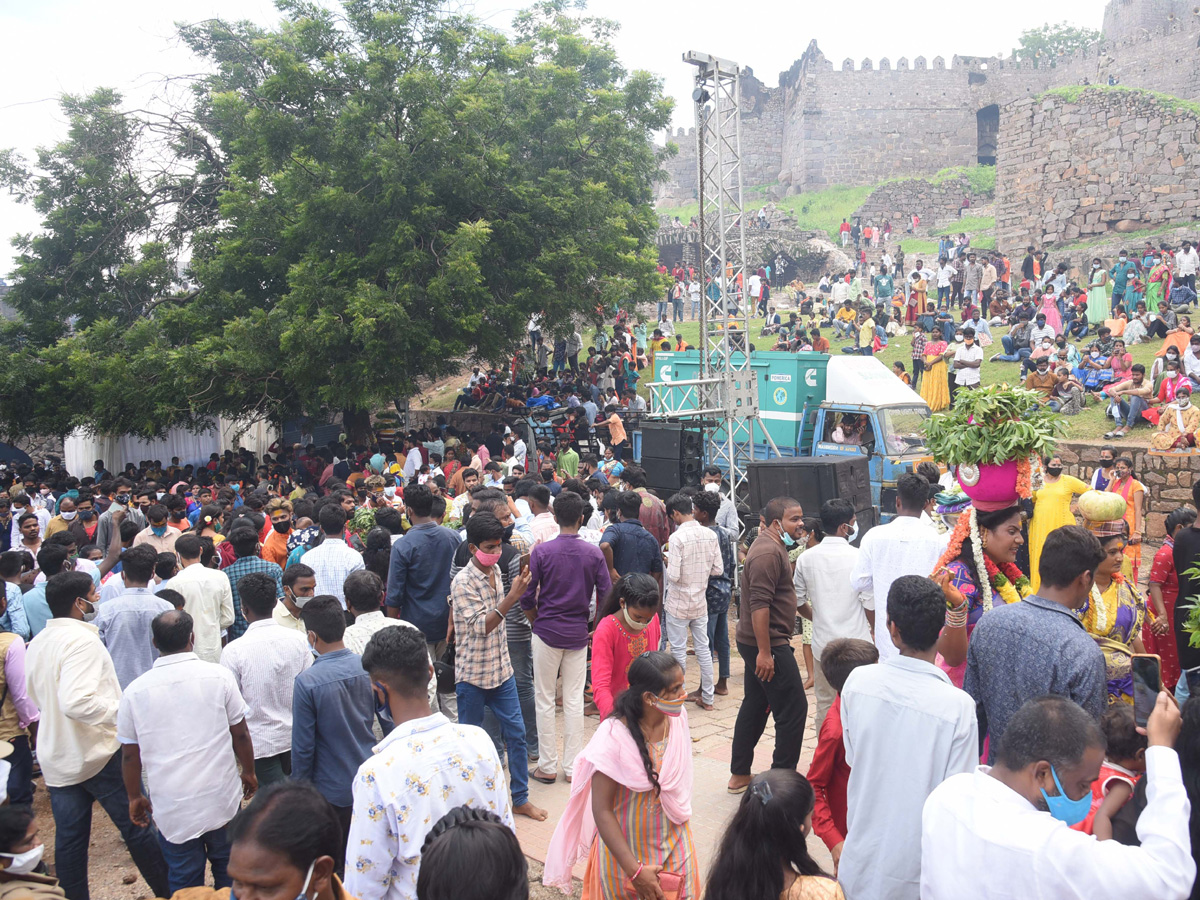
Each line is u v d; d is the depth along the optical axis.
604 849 3.52
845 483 11.39
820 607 5.63
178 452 25.00
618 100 23.20
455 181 18.38
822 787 3.75
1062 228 30.56
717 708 7.65
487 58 19.97
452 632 6.00
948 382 19.75
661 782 3.49
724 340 12.91
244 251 19.50
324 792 4.13
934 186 44.56
